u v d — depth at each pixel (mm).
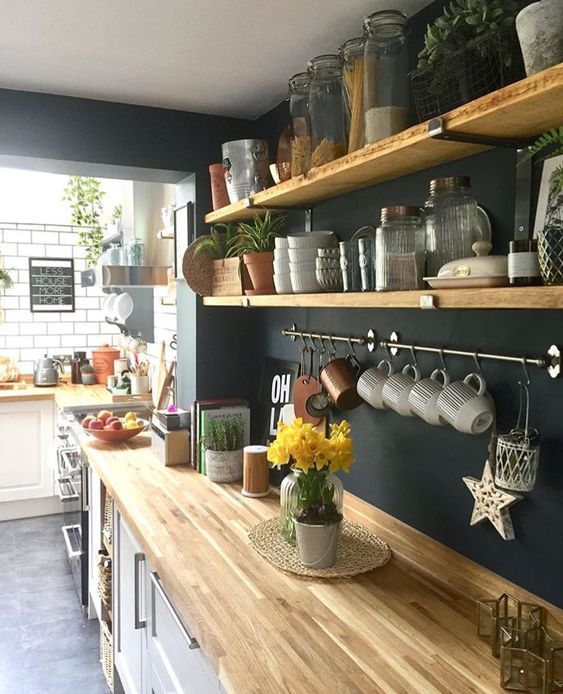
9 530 4398
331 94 1829
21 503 4621
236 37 1997
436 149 1479
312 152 1874
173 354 3746
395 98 1556
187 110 2752
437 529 1797
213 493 2369
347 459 1759
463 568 1665
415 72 1394
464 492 1699
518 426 1496
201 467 2625
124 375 4406
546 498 1454
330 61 1831
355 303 1618
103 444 3123
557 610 1423
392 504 1988
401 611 1510
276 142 2695
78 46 2072
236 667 1269
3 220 5004
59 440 4207
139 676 2162
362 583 1656
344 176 1789
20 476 4500
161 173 2816
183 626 1612
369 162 1597
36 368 4805
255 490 2318
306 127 1935
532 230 1436
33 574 3713
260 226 2312
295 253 1926
